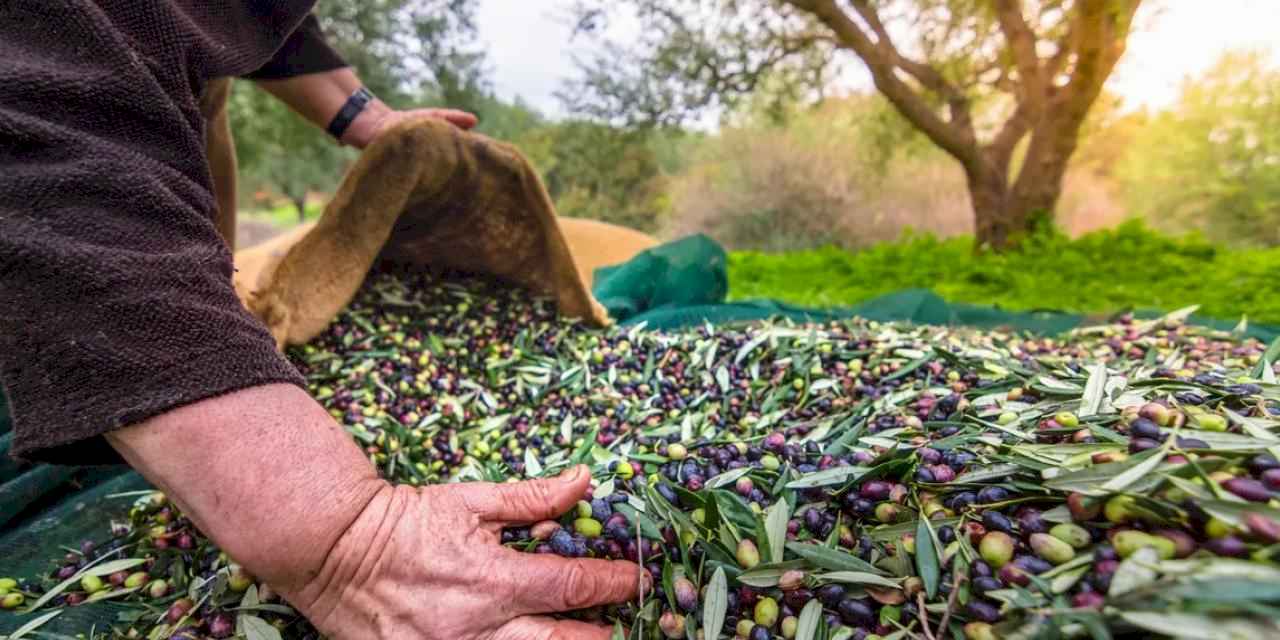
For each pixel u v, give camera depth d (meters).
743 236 8.57
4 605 1.19
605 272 3.62
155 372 0.83
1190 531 0.77
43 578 1.26
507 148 2.11
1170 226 8.39
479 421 1.75
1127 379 1.17
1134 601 0.71
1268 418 0.93
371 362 1.84
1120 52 3.97
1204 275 3.53
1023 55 4.62
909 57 5.38
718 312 2.64
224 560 1.19
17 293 0.81
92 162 0.86
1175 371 1.27
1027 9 4.44
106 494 1.58
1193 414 0.93
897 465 1.01
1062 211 10.03
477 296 2.31
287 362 0.98
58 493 1.61
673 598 0.98
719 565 0.99
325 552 0.88
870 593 0.91
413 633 0.90
